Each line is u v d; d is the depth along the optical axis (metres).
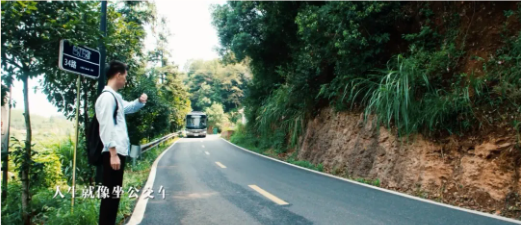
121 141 2.69
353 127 9.21
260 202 5.31
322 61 10.69
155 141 14.60
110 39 4.50
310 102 12.22
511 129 5.25
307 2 12.85
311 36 10.22
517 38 6.09
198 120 34.38
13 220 4.18
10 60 3.56
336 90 10.18
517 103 5.38
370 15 8.50
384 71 8.00
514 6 6.66
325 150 10.41
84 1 3.87
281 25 15.29
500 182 5.03
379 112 7.71
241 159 12.57
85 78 5.51
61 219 3.69
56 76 4.23
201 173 8.72
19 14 3.22
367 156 8.10
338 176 8.45
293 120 13.70
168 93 21.47
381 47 8.87
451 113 6.13
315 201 5.37
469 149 5.79
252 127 21.27
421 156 6.56
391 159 7.29
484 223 4.12
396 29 9.19
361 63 9.07
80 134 6.17
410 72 6.95
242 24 18.09
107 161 2.71
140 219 4.36
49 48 3.81
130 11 9.62
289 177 8.02
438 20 8.23
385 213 4.61
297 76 11.94
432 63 7.11
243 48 17.94
